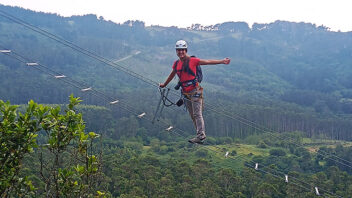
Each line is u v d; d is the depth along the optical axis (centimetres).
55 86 12769
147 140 9688
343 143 9981
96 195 510
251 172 5519
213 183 4600
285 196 4656
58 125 515
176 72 745
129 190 4256
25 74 14462
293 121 10881
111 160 5003
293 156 7906
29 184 510
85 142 527
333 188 5244
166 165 5988
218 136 9862
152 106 10831
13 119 499
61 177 497
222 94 15200
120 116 10719
